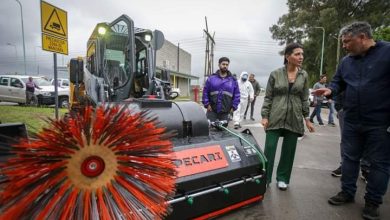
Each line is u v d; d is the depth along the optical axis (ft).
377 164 9.39
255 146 9.32
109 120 4.15
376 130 9.40
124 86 15.26
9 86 51.34
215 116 15.74
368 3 117.29
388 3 114.32
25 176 3.67
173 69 130.72
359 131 9.97
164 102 8.46
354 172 10.41
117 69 15.99
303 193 11.48
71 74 19.60
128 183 4.18
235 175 8.27
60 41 15.69
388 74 9.20
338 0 117.70
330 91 10.43
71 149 3.92
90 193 3.98
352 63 10.06
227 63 15.33
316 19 118.21
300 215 9.49
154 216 4.34
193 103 9.35
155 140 4.49
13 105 50.42
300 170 14.74
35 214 3.69
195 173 7.32
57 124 3.98
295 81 11.27
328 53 114.52
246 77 32.53
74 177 3.93
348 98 10.12
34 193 3.69
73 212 3.82
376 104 9.35
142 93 16.97
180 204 6.96
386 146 9.31
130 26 14.85
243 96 32.65
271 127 11.57
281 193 11.41
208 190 7.53
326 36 114.62
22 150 3.76
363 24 9.41
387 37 59.88
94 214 3.89
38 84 51.47
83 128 4.03
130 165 4.23
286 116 11.30
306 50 123.85
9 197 3.64
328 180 13.19
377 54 9.37
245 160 8.64
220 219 8.80
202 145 7.95
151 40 16.96
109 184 4.09
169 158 4.71
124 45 15.78
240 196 8.51
